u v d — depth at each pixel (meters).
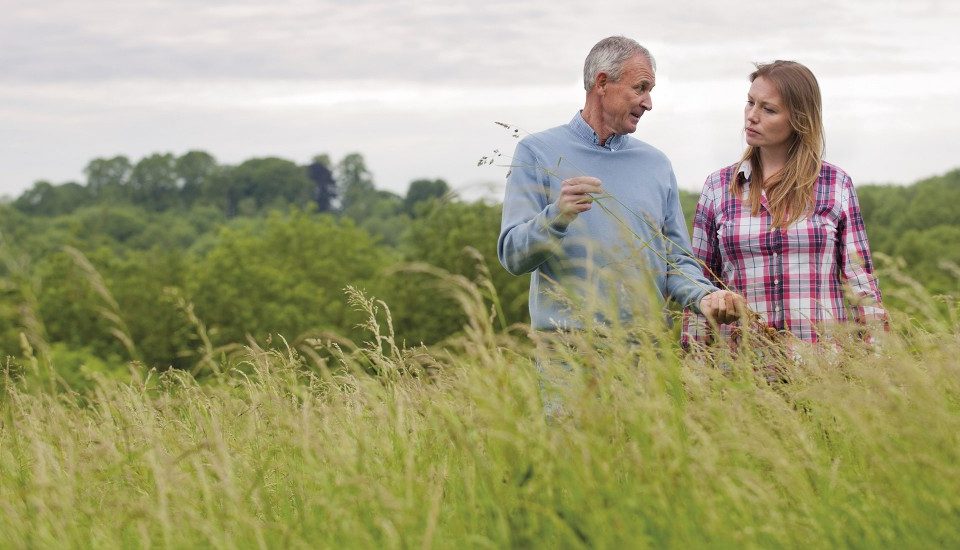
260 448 3.73
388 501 2.81
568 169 5.07
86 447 3.89
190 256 68.69
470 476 3.05
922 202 98.38
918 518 2.72
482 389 3.05
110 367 37.84
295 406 3.85
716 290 4.64
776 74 4.99
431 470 3.17
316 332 3.78
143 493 3.65
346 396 3.82
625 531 2.63
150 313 53.06
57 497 3.42
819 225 4.98
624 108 5.04
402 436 3.41
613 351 3.22
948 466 2.74
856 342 3.84
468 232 48.03
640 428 2.90
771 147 5.08
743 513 2.74
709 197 5.28
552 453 2.82
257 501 3.50
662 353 3.19
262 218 177.12
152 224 153.00
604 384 3.06
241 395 4.19
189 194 188.50
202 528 3.04
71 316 52.03
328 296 61.88
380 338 3.76
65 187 175.00
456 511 3.06
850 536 2.80
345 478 3.08
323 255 70.06
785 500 2.93
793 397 3.46
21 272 4.24
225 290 56.22
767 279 5.02
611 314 3.29
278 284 59.81
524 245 4.68
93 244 62.75
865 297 4.33
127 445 3.74
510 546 2.76
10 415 4.10
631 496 2.76
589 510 2.76
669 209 5.24
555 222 4.55
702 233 5.30
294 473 3.49
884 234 95.06
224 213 184.62
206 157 191.12
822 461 3.16
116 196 175.88
